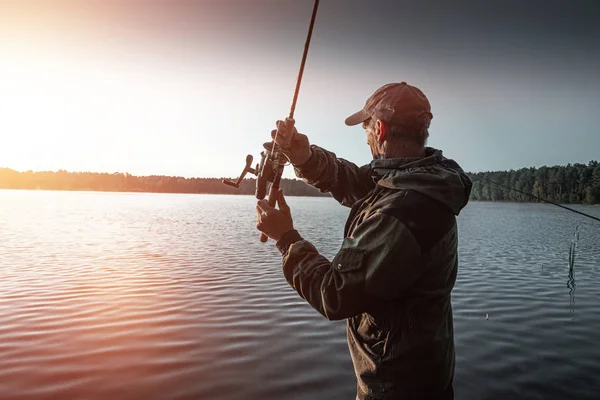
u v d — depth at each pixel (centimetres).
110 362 560
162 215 4381
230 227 3003
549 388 507
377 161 216
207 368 547
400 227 186
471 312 820
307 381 516
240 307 828
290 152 254
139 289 992
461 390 506
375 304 193
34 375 521
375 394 209
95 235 2400
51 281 1093
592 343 647
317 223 3478
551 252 1786
